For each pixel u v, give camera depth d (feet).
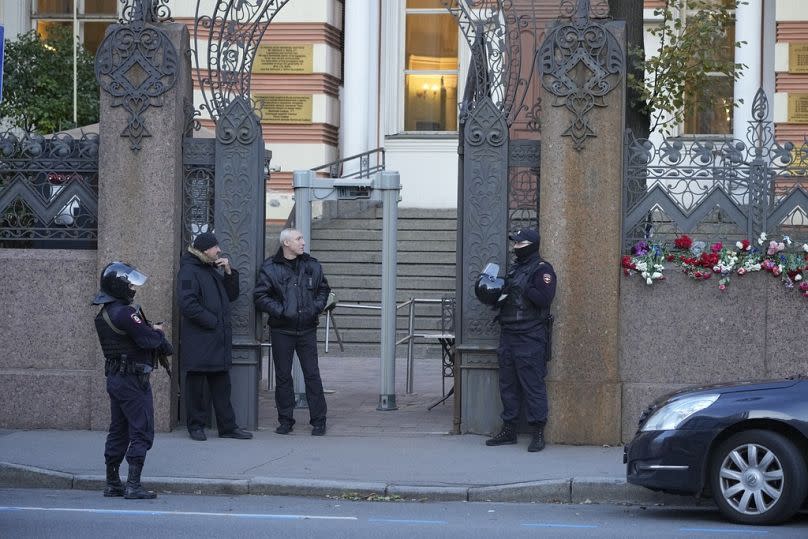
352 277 74.28
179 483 39.24
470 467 41.42
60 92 76.13
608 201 45.09
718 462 34.19
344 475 40.16
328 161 88.63
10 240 48.42
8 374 47.39
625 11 55.01
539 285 43.19
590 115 45.11
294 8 88.02
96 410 47.09
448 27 91.76
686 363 45.27
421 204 89.97
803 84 81.82
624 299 45.47
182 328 45.83
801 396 33.88
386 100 91.35
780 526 33.68
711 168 45.78
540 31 63.10
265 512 35.94
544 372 44.06
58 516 34.55
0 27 39.09
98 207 47.37
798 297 44.78
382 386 52.39
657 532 32.99
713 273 45.03
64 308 47.50
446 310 56.59
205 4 85.87
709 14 60.18
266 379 63.41
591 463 41.86
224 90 48.47
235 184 47.52
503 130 46.32
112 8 92.38
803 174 45.50
